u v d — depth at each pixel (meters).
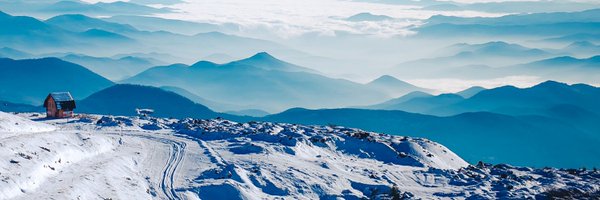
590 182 61.19
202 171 54.09
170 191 47.06
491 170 67.62
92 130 78.06
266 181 52.19
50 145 51.16
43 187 40.38
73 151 52.88
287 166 58.16
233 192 47.34
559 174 65.69
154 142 69.88
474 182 58.84
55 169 45.66
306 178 54.31
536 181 61.03
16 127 65.44
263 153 63.81
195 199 45.69
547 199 52.09
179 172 53.91
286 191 50.59
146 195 45.31
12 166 41.38
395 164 68.38
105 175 46.75
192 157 61.00
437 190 54.78
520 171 68.19
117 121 85.00
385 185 54.06
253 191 49.12
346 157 70.06
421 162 69.19
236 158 60.56
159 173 53.12
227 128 82.44
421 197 51.62
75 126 81.38
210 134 76.44
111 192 42.94
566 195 53.69
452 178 60.34
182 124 84.88
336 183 54.31
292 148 67.44
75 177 44.16
